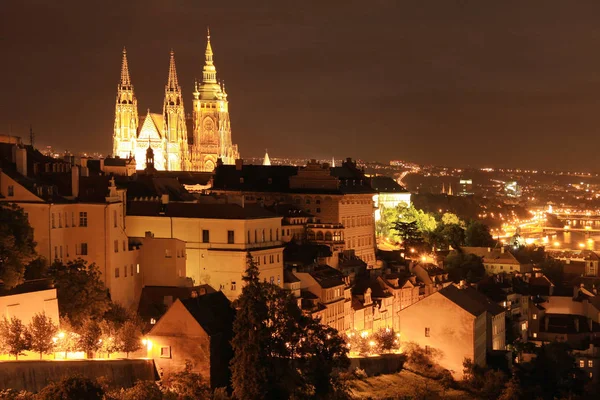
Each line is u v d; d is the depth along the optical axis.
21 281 175.00
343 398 189.88
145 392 156.00
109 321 186.75
